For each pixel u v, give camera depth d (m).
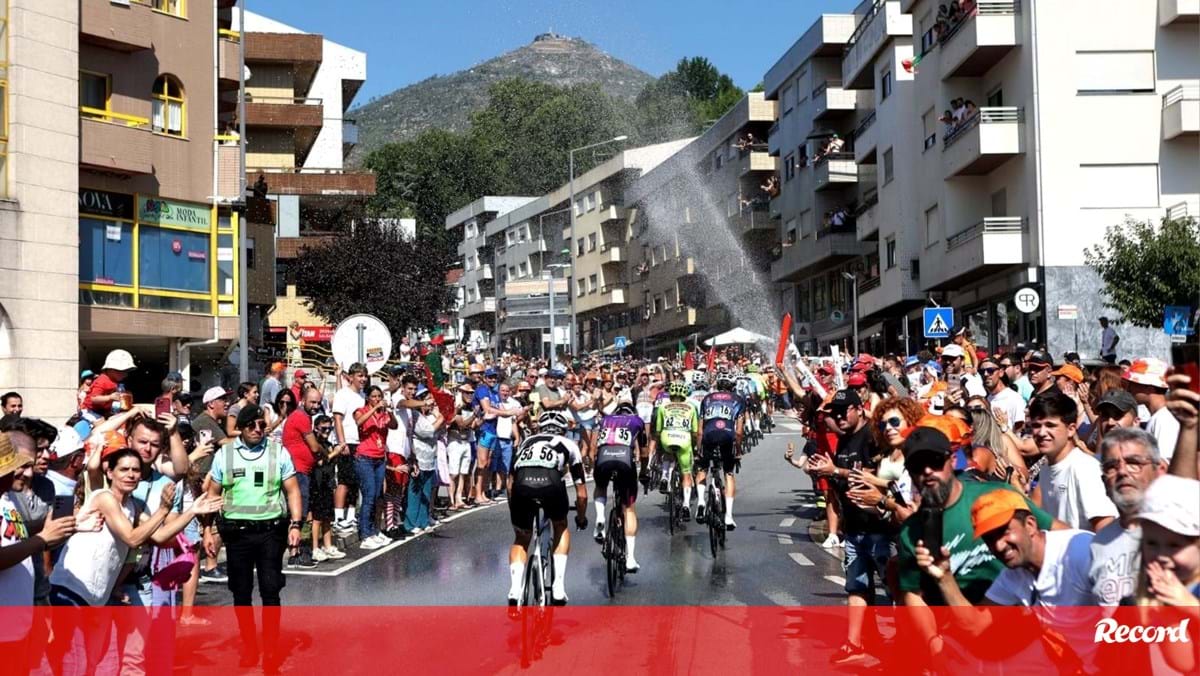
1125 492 5.07
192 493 11.01
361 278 53.88
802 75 62.97
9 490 7.27
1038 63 35.09
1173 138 34.72
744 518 17.61
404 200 123.69
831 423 9.23
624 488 12.44
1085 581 5.20
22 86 27.16
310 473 14.39
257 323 44.78
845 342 54.72
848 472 8.23
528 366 37.91
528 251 102.00
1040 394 7.23
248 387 14.10
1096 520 6.96
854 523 8.38
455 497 20.20
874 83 53.16
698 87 127.56
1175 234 30.02
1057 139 34.97
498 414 20.02
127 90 31.02
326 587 12.71
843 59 56.53
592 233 91.56
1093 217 34.88
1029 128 35.53
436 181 123.31
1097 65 35.06
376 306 54.38
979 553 5.58
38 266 27.28
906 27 46.66
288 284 61.19
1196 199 34.78
